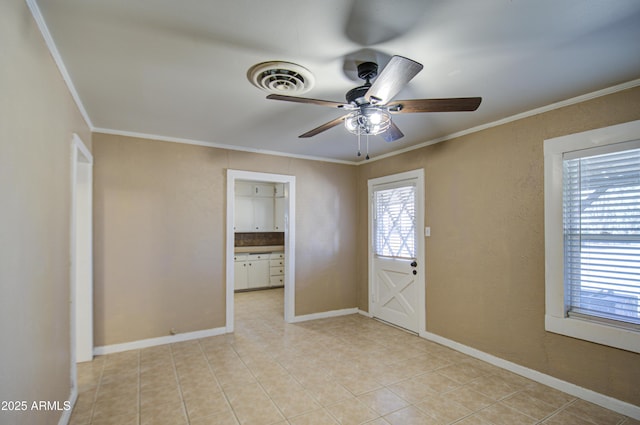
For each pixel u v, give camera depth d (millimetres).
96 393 2564
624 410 2260
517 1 1454
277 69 2068
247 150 4234
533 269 2814
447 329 3582
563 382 2590
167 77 2219
